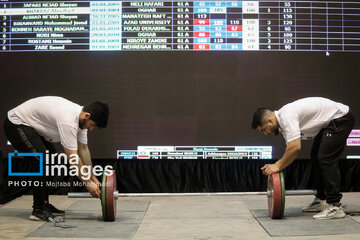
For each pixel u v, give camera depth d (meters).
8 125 3.06
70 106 2.98
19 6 4.30
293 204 3.77
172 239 2.61
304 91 4.30
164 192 4.28
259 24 4.31
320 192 3.33
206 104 4.29
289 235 2.65
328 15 4.32
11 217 3.24
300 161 4.30
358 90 4.31
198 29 4.30
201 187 4.29
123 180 4.29
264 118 3.10
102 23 4.30
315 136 3.34
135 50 4.29
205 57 4.30
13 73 4.29
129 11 4.30
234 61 4.30
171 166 4.31
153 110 4.28
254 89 4.30
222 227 2.94
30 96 4.29
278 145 4.27
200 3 4.30
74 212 3.44
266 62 4.30
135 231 2.81
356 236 2.60
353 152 4.28
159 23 4.30
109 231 2.77
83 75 4.29
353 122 3.09
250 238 2.62
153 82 4.29
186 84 4.29
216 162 4.31
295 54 4.31
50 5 4.30
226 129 4.29
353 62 4.32
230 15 4.31
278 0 4.31
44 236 2.64
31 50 4.29
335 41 4.32
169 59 4.29
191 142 4.28
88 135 4.25
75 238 2.60
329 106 3.10
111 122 4.27
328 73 4.31
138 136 4.27
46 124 3.06
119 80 4.29
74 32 4.30
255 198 4.09
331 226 2.85
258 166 4.30
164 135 4.27
